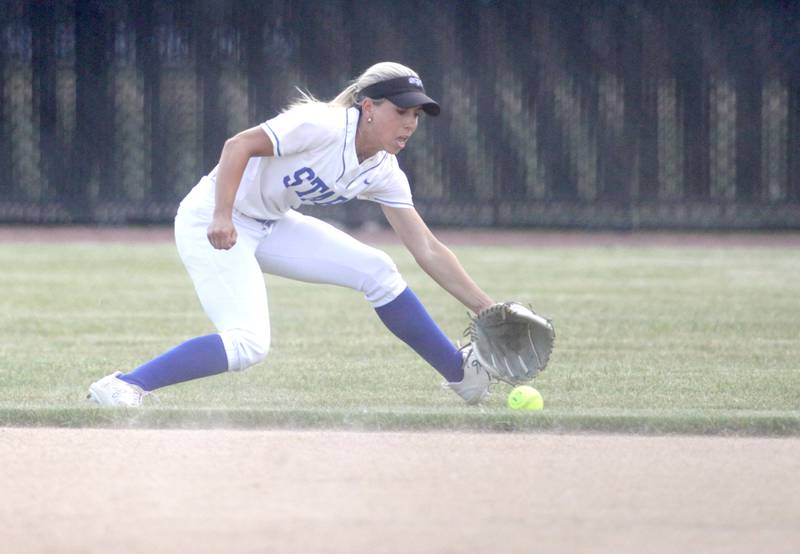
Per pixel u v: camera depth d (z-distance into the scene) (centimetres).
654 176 6456
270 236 2112
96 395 2011
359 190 2072
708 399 2233
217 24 6378
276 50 6353
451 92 6444
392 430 1912
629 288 4191
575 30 6400
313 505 1505
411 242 2177
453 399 2241
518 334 2173
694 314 3528
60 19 6400
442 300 3859
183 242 2058
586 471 1669
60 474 1636
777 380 2450
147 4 6388
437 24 6397
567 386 2384
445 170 6500
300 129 1931
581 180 6488
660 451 1784
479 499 1534
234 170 1925
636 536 1401
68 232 6378
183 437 1848
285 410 1945
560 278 4506
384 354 2805
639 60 6394
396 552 1339
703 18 6341
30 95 6450
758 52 6328
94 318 3400
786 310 3622
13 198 6512
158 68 6425
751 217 6431
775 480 1633
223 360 2030
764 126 6375
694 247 5859
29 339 3014
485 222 6519
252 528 1416
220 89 6400
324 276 2148
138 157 6494
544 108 6450
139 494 1546
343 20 6341
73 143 6481
